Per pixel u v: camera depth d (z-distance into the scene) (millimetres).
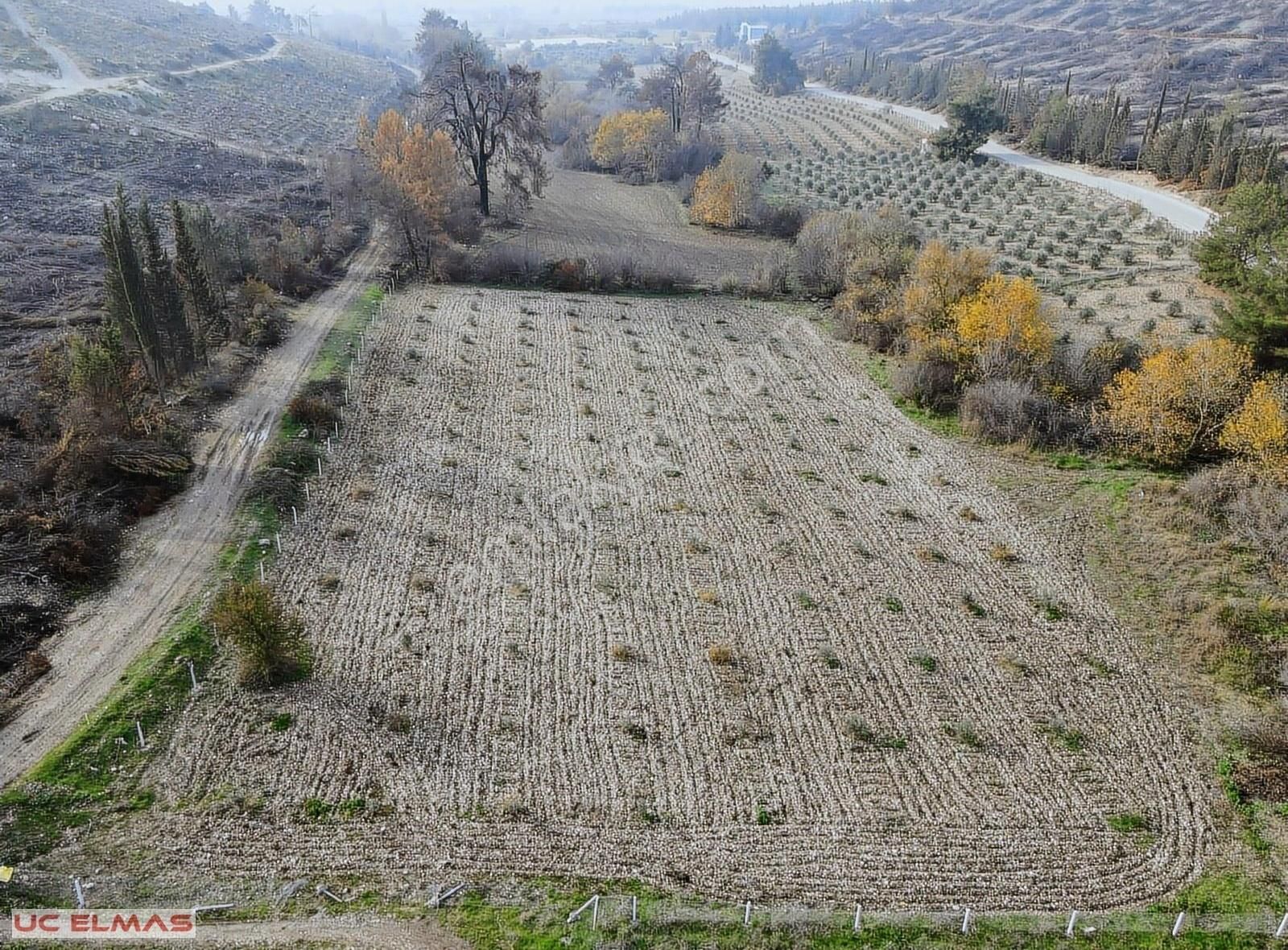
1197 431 40125
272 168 89438
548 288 66438
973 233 73250
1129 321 52406
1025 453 42812
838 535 36688
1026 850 22969
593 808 23594
